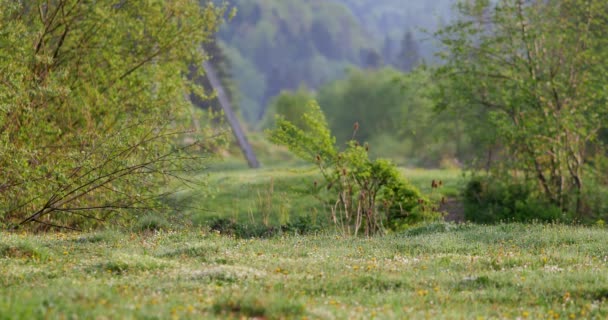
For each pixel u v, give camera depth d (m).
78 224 48.19
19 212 44.88
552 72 63.06
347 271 27.39
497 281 25.67
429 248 34.66
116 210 45.84
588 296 23.92
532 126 58.72
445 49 65.00
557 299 23.50
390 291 23.50
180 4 56.56
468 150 105.75
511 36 62.72
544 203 59.78
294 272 27.11
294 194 55.28
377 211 52.25
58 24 52.88
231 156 146.38
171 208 46.69
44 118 48.06
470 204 60.97
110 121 51.66
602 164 64.12
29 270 25.86
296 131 51.62
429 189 71.06
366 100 195.75
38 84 46.22
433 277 26.38
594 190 60.19
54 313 16.42
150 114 49.69
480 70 63.41
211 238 39.81
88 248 33.47
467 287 25.06
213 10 58.03
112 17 53.72
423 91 69.69
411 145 153.50
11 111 44.12
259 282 24.36
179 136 51.19
